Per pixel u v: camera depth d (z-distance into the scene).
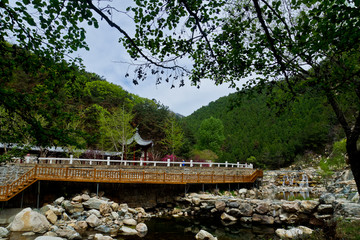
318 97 4.56
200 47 4.25
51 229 10.63
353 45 3.17
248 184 22.98
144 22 3.63
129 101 43.47
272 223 12.92
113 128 28.20
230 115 90.12
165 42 4.04
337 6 2.80
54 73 4.46
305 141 50.19
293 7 3.40
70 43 3.85
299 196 19.75
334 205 10.70
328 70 3.98
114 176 15.83
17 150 5.58
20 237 9.42
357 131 4.43
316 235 6.81
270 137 63.22
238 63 4.13
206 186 19.59
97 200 13.89
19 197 13.46
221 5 3.61
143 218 14.70
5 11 3.36
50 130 4.48
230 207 14.45
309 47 3.38
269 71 4.40
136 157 32.19
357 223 6.78
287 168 49.59
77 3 2.92
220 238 11.02
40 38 3.86
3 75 4.04
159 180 16.92
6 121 4.59
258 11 3.22
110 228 11.81
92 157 26.66
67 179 14.61
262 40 3.90
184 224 13.45
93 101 37.97
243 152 59.25
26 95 4.16
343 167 26.00
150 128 43.19
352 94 4.57
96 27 3.18
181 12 3.62
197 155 46.19
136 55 4.09
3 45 3.79
